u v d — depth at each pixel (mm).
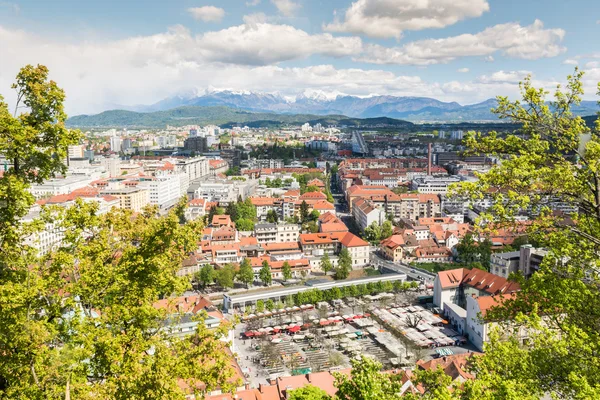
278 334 175125
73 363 42406
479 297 160875
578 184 37500
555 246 41969
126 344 44875
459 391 40594
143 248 50031
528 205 39000
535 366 37500
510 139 41156
